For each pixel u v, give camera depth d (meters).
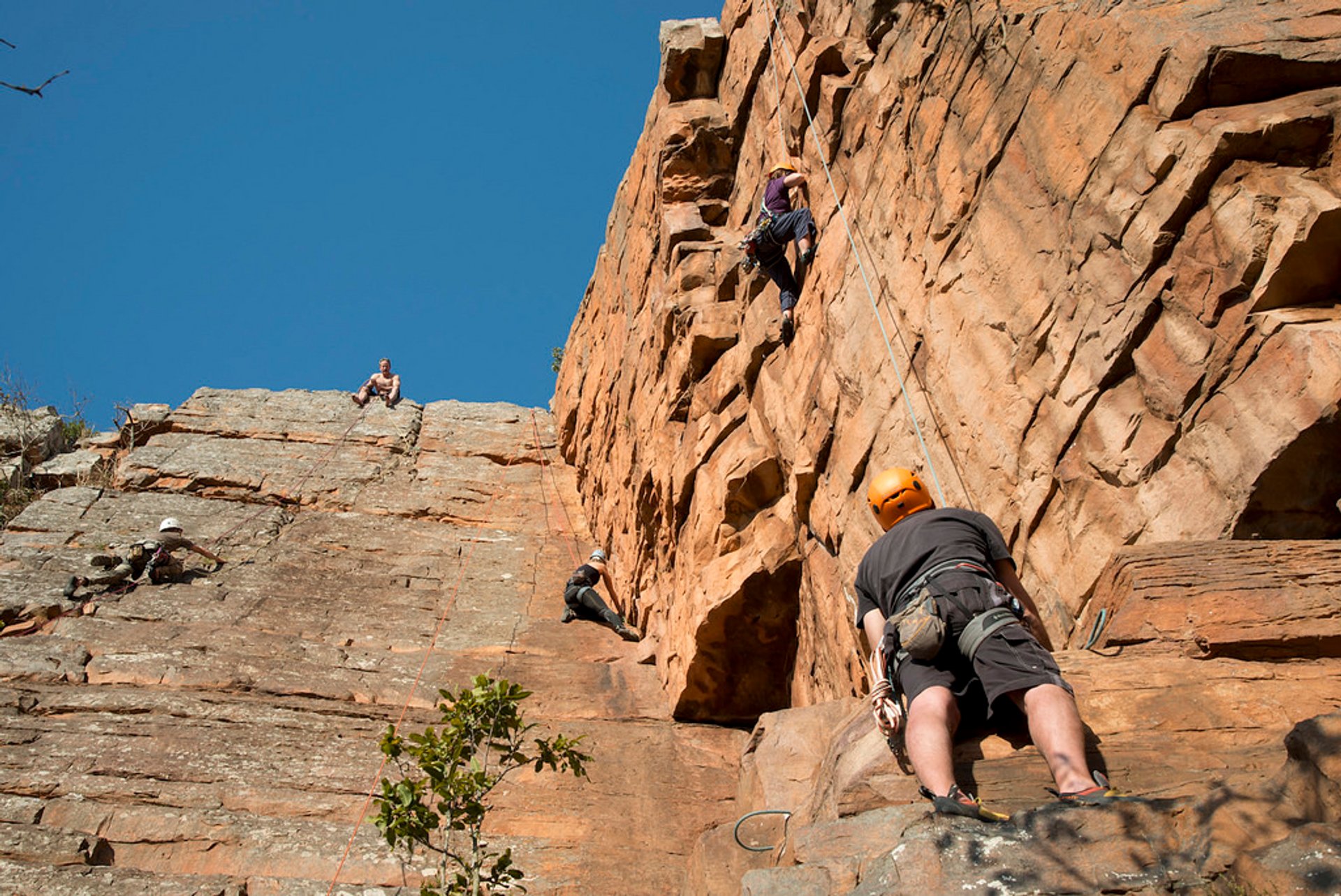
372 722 11.02
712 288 12.25
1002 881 3.38
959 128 8.03
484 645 13.04
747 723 11.28
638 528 13.55
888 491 5.03
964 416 7.34
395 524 16.64
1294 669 4.57
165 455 17.88
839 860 3.81
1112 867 3.34
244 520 15.97
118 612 12.82
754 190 12.26
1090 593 5.99
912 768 4.36
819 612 9.42
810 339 9.95
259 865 8.80
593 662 12.73
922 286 8.16
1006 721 4.45
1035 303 6.86
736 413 11.12
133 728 10.34
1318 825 3.13
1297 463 5.17
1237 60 5.84
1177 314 5.86
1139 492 5.84
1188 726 4.33
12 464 18.16
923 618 4.29
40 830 8.77
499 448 19.75
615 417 15.55
